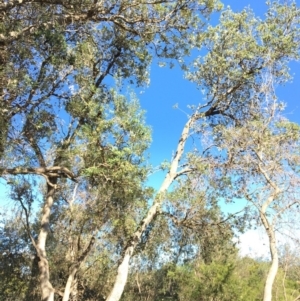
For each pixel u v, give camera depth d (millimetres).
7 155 10141
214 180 15766
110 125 13234
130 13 12500
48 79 11125
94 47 14422
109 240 17172
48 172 11672
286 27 15812
